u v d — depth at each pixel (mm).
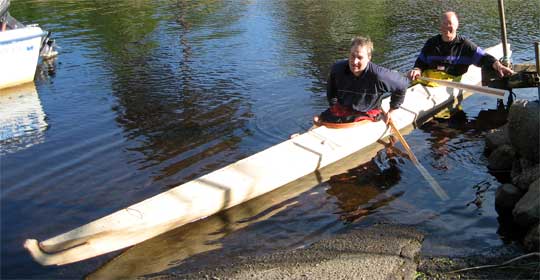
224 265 3838
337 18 13953
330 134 5727
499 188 4602
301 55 10039
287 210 4613
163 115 6965
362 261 3801
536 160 4660
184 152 5770
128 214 4176
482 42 10656
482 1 16125
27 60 8672
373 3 16406
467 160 5484
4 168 5496
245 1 17234
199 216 4465
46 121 6914
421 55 7391
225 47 10812
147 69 9312
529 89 7758
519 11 14156
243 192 4703
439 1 16469
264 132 6312
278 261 3854
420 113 6719
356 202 4711
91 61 10023
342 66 5578
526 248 3885
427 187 4930
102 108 7355
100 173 5309
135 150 5867
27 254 4008
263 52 10336
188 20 14008
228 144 5973
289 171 5055
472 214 4426
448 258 3812
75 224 4391
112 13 15250
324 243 4078
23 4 16938
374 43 10891
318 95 7645
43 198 4836
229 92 7863
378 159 5594
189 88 8125
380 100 5891
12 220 4469
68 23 13828
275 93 7770
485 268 3662
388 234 4160
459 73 7270
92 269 3840
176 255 4000
